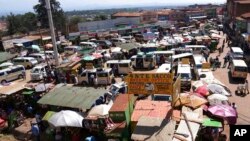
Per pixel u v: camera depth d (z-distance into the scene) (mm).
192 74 34062
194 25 87188
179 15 110125
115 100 21109
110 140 17969
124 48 46344
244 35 47469
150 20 102938
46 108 24672
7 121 23156
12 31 101688
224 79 32469
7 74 35594
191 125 17281
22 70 37719
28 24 109750
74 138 19422
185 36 61375
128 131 19016
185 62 35031
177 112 19297
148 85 18094
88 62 38719
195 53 44562
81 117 19766
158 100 23000
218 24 90000
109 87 30000
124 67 36344
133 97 22156
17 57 48500
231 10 76125
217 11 124438
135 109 20406
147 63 38562
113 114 19094
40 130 21562
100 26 81438
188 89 28859
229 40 57562
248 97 26438
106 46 57875
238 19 57469
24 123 23234
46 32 82062
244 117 22031
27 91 26438
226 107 19406
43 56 47500
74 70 34688
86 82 32844
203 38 53906
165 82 17766
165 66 34562
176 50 43844
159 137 15711
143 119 17719
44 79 35188
